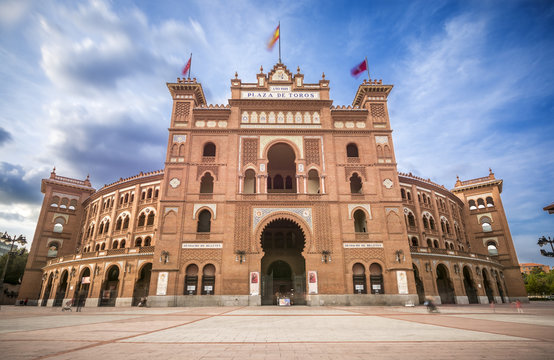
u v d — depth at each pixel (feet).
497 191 185.68
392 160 119.75
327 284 101.91
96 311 81.76
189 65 130.52
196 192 112.68
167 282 100.68
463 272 143.23
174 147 118.52
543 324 42.01
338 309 81.25
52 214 177.88
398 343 25.98
